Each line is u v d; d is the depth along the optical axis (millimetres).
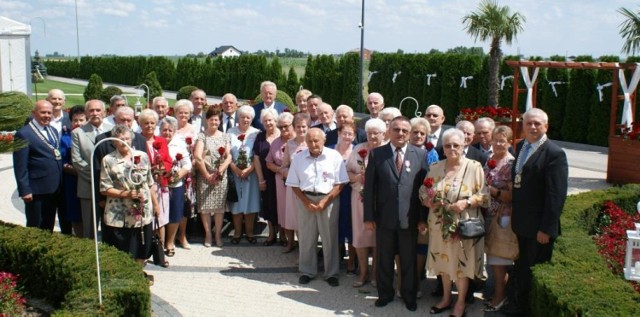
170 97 39406
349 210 7207
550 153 5449
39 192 7332
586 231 7332
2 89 21938
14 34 21969
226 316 5957
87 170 7086
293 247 8312
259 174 8289
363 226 6738
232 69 38656
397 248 6230
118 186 6250
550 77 20438
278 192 8078
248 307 6219
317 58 30328
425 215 6141
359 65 28297
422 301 6430
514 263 5926
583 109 19703
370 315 6031
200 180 8266
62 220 7816
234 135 8516
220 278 7121
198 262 7707
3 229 6688
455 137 5730
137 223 6305
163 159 7352
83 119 7484
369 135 6344
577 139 20062
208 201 8258
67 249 5965
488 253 6066
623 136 12781
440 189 5801
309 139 6801
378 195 6145
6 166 14945
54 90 8055
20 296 5750
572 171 14750
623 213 8164
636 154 12414
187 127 8695
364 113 27781
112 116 9242
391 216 6031
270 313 6059
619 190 9023
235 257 7945
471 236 5582
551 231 5395
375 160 6141
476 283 6656
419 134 6316
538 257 5613
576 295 4668
